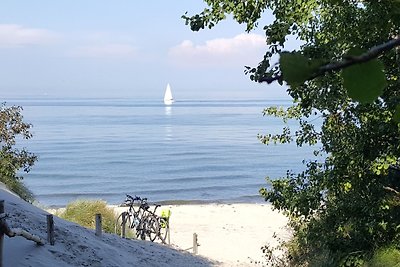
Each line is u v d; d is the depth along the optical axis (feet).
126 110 551.18
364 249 24.03
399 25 4.27
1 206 24.30
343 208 23.00
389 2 4.05
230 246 65.21
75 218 59.77
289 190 24.53
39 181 133.49
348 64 2.66
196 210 96.99
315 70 2.69
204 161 173.78
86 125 313.32
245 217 88.43
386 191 23.02
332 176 21.84
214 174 149.28
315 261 29.99
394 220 22.84
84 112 499.51
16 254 30.63
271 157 185.06
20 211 39.63
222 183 136.05
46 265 30.53
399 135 19.92
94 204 62.80
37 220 39.09
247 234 73.41
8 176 54.85
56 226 38.93
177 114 464.24
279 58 2.74
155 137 247.29
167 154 189.37
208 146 215.72
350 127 21.52
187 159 177.47
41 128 286.25
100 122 344.28
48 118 387.14
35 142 218.59
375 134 20.36
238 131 278.46
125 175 144.77
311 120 24.63
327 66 2.70
